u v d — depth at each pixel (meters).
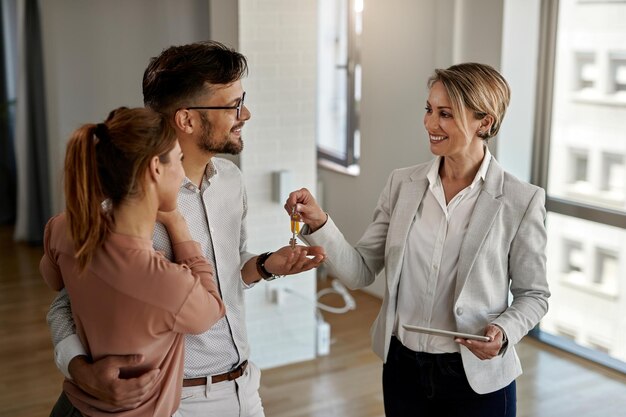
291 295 4.40
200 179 2.09
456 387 2.30
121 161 1.63
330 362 4.48
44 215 6.86
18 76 6.70
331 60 6.34
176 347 1.79
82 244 1.65
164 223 1.86
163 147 1.66
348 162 6.12
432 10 4.84
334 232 2.36
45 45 6.52
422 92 5.01
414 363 2.34
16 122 6.84
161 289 1.67
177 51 2.00
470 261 2.24
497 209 2.25
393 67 5.26
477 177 2.27
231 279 2.14
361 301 5.49
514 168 4.66
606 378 4.25
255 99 4.10
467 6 4.63
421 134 5.06
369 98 5.54
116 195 1.65
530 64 4.56
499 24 4.43
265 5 4.03
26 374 4.27
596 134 4.38
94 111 6.64
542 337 4.76
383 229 2.50
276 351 4.42
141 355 1.70
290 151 4.23
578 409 3.90
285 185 4.18
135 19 6.58
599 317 4.50
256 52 4.05
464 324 2.25
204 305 1.73
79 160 1.63
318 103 6.59
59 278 1.85
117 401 1.69
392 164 5.38
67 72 6.51
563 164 4.60
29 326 4.98
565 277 4.69
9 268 6.20
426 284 2.32
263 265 2.18
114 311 1.68
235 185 2.17
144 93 2.03
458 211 2.30
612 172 4.33
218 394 2.11
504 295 2.32
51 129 6.66
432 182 2.33
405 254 2.36
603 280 4.45
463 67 2.21
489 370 2.26
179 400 1.84
